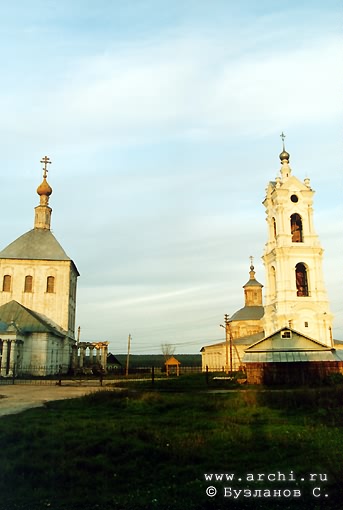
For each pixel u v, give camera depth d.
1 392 32.97
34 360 59.66
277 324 61.66
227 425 16.77
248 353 42.47
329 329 61.41
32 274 70.81
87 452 12.86
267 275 67.81
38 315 69.25
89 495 9.59
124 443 13.52
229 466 11.46
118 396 25.72
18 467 11.39
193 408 22.06
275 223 67.69
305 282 64.75
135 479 10.70
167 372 70.88
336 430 15.80
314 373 41.31
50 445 13.48
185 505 9.05
